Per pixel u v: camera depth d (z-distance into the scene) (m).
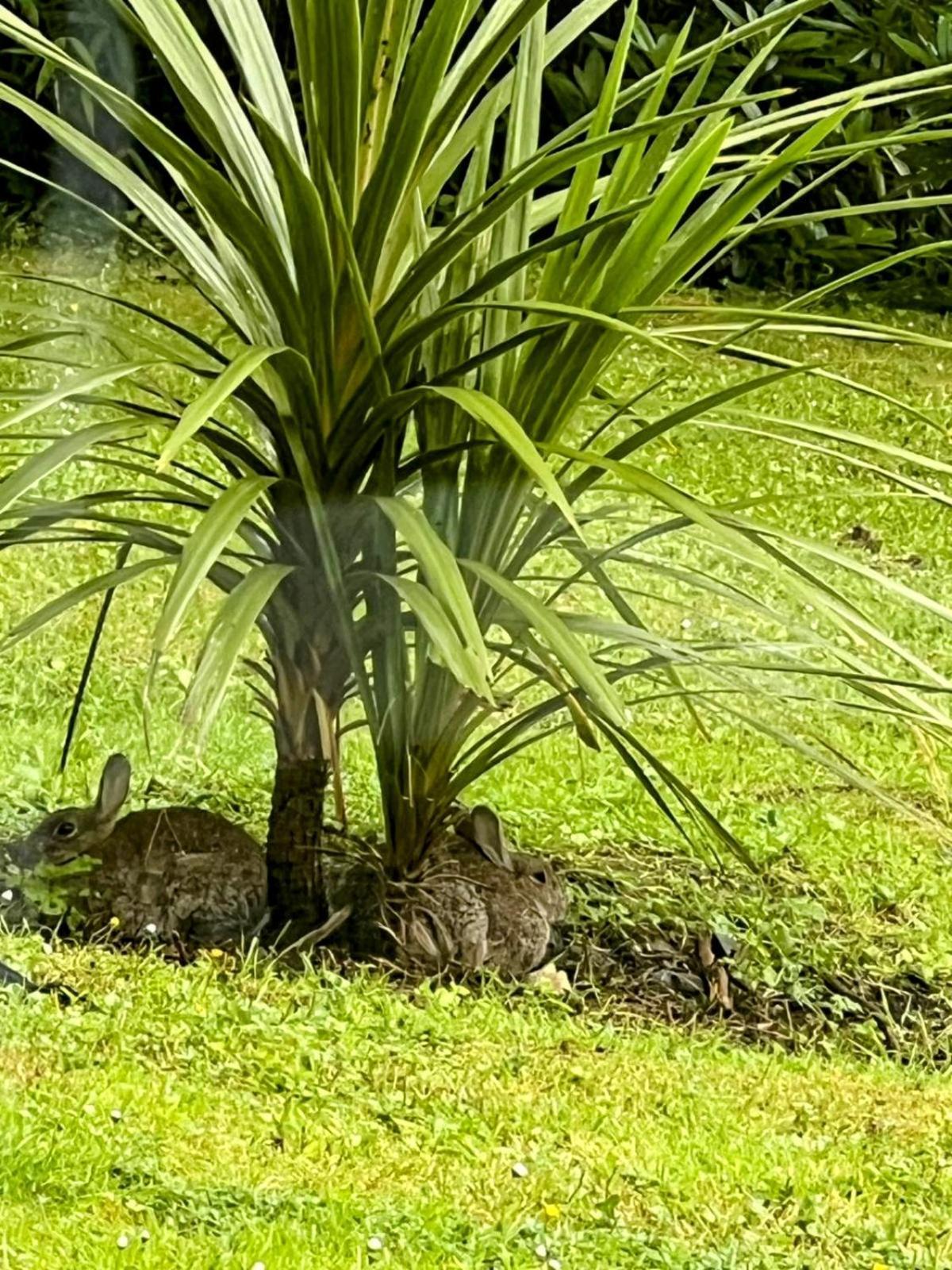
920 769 6.80
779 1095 5.30
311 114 5.40
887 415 10.20
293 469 5.45
